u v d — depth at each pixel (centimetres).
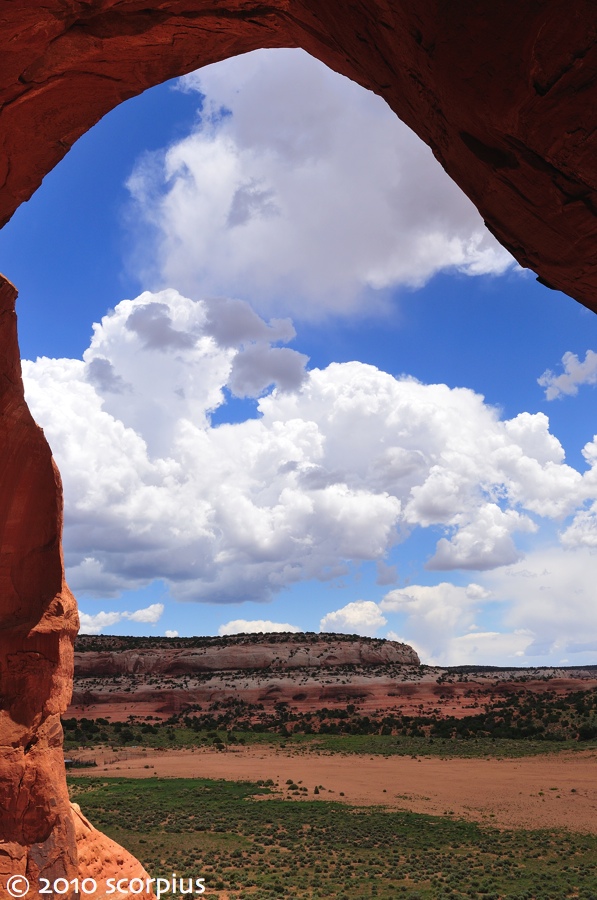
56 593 1070
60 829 1001
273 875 3766
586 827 5153
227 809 5650
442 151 589
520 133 470
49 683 1038
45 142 888
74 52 782
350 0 573
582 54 408
